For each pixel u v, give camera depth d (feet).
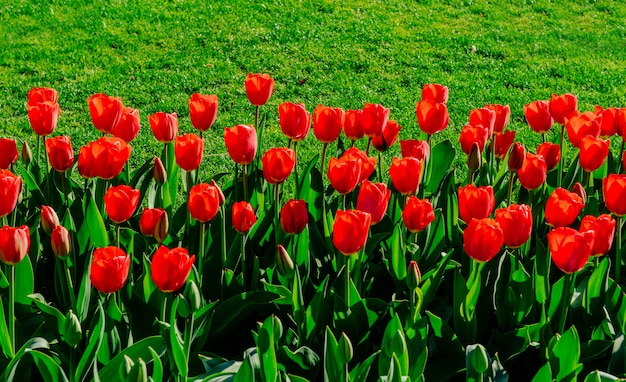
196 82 27.63
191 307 7.89
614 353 8.90
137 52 30.04
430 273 9.89
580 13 36.99
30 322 9.41
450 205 10.82
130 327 9.13
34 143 22.77
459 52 31.60
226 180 20.40
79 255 10.14
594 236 8.88
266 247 11.03
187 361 8.18
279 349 8.59
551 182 12.76
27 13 32.81
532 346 9.45
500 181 12.74
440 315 10.16
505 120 12.51
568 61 31.45
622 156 12.38
